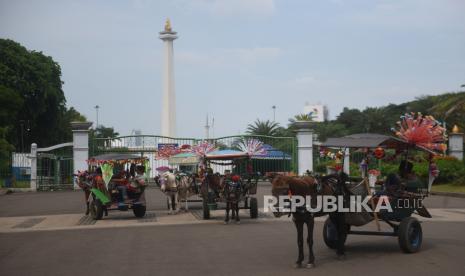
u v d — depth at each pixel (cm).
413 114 1388
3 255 1327
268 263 1166
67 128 6925
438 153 1361
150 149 3756
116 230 1758
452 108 4156
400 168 1408
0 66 5647
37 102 6031
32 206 2620
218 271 1091
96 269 1131
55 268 1155
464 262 1161
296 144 3553
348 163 2850
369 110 7212
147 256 1266
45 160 3747
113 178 2123
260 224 1859
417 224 1290
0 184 3753
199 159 2258
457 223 1838
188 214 2217
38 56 6203
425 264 1141
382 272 1063
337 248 1223
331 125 7194
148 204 2670
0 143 4312
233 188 1889
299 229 1128
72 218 2131
